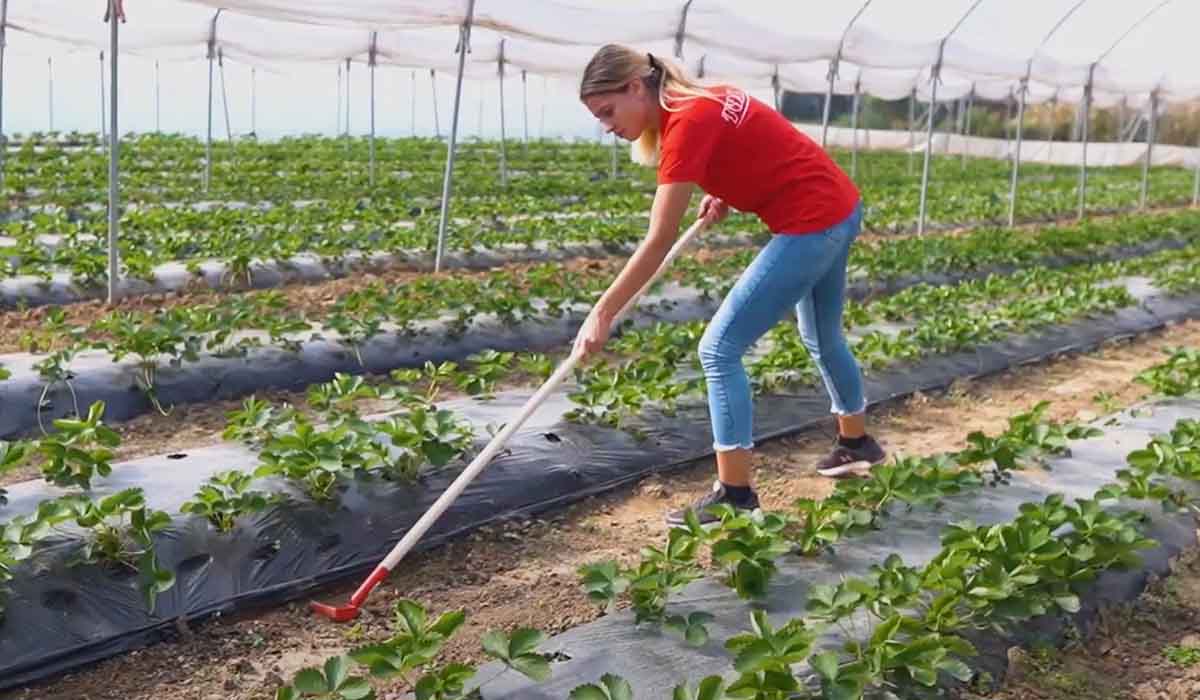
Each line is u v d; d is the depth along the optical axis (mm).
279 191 18656
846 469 5781
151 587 4281
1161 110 27203
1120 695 4125
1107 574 4824
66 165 21406
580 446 6176
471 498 5496
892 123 43938
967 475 5355
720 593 4539
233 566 4672
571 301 9508
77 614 4234
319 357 7906
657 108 4637
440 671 3832
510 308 8992
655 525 5672
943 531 4848
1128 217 19109
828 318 5355
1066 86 19547
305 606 4703
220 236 12234
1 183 16672
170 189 18359
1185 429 6043
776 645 3715
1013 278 12047
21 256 10742
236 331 8070
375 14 10383
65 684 4062
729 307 4945
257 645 4363
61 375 6820
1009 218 19703
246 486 4848
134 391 7008
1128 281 12570
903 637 4074
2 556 4066
